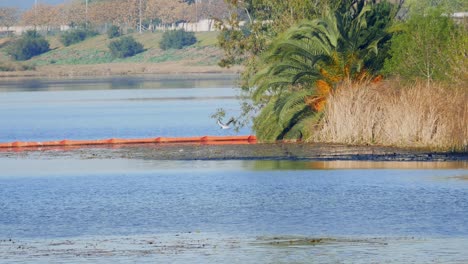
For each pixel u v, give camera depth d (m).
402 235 63.28
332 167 95.31
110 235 65.25
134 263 56.66
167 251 59.81
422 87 108.50
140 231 66.38
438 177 87.00
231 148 113.31
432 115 105.75
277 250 59.69
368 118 110.19
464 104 104.38
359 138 110.50
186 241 62.75
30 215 72.94
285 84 116.75
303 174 91.38
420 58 113.56
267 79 116.75
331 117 113.00
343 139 111.50
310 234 64.38
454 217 68.62
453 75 109.31
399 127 107.25
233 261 57.03
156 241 62.94
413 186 82.38
